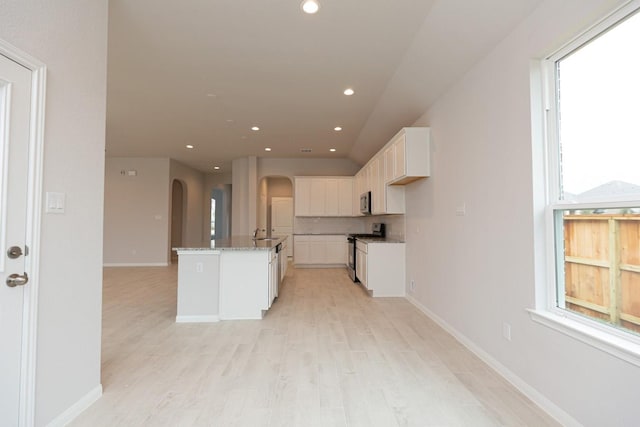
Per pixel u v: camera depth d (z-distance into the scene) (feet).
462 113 9.72
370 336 10.14
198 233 32.40
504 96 7.56
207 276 11.78
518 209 7.04
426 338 9.96
